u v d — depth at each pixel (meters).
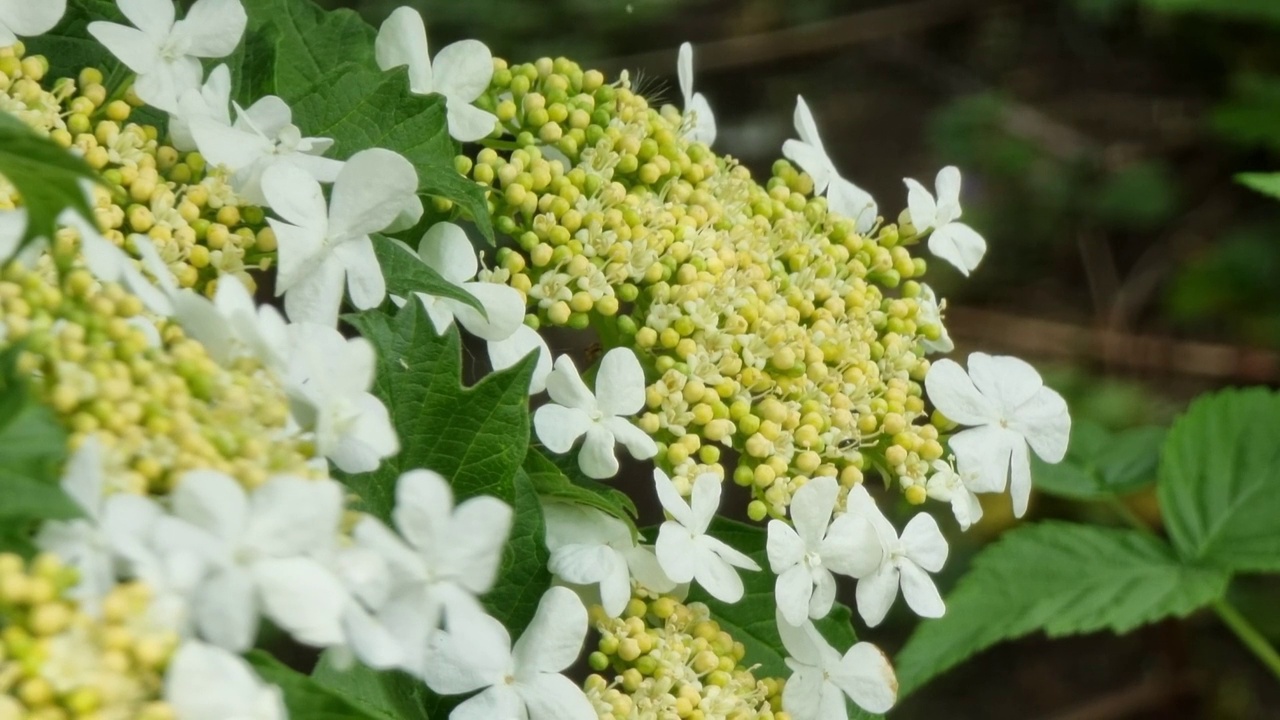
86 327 0.47
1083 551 0.65
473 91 0.56
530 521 0.52
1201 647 1.16
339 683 0.49
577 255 0.55
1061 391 1.19
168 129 0.53
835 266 0.58
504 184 0.56
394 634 0.47
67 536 0.45
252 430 0.47
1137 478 0.67
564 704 0.51
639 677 0.53
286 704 0.46
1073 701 1.16
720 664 0.53
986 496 1.04
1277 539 0.64
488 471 0.52
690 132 0.60
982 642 0.63
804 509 0.53
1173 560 0.65
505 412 0.52
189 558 0.45
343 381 0.48
